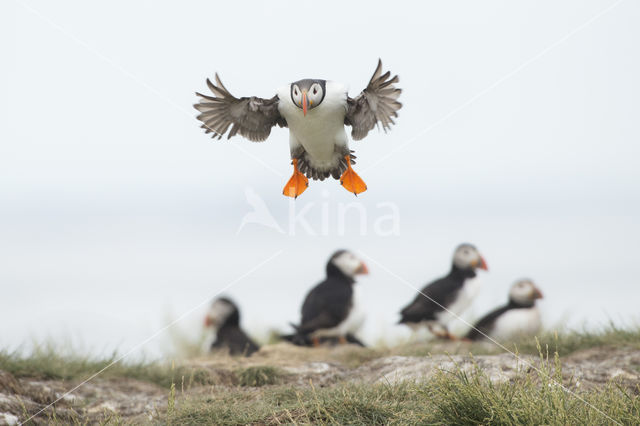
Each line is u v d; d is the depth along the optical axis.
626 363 11.09
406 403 8.52
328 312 16.55
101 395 11.29
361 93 8.34
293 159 9.05
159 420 8.96
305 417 8.20
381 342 16.34
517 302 16.17
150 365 12.97
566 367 10.95
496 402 7.64
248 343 16.27
